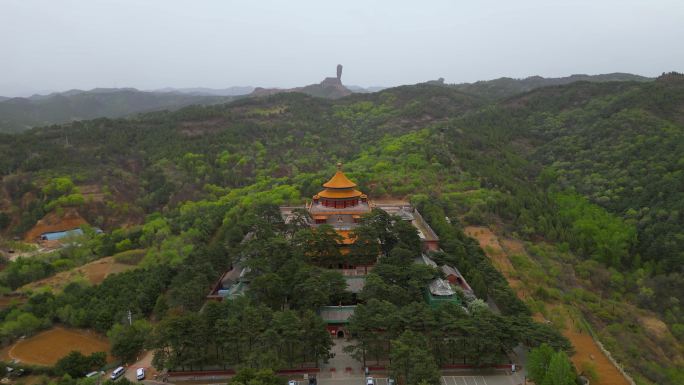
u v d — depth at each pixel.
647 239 158.38
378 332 79.25
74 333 99.94
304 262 103.06
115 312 99.44
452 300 92.69
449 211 162.38
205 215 168.38
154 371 82.19
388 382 76.81
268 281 91.62
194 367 81.12
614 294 133.12
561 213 178.75
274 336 75.00
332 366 81.12
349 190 136.25
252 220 131.88
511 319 81.44
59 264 145.88
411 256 105.75
